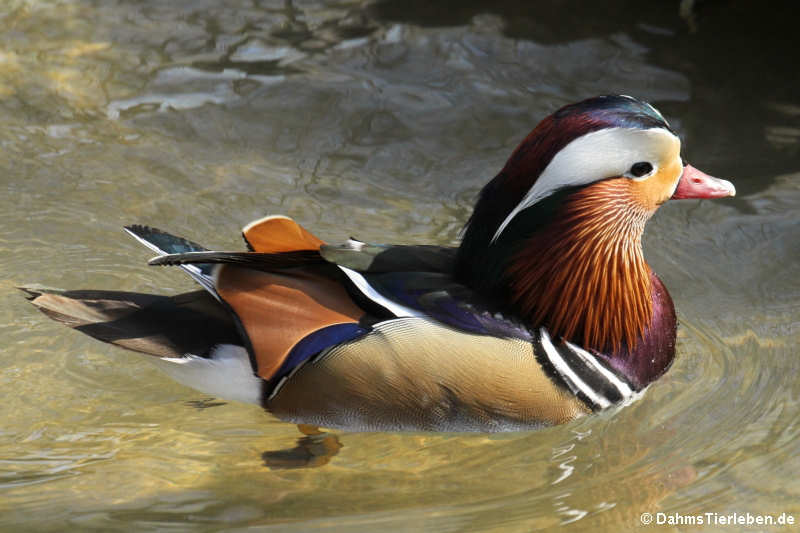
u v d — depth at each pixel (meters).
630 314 8.87
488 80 13.56
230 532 7.45
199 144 12.42
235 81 13.48
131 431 8.65
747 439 8.43
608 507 7.66
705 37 14.28
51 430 8.60
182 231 10.95
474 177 12.05
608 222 8.54
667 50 14.03
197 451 8.43
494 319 8.35
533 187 8.37
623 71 13.65
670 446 8.39
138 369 9.41
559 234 8.49
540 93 13.31
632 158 8.34
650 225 11.37
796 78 13.49
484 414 8.30
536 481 8.03
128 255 10.67
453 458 8.34
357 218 11.29
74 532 7.39
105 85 13.31
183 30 14.46
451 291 8.40
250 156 12.28
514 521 7.54
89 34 14.30
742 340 9.72
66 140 12.31
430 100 13.23
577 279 8.59
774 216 11.27
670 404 8.93
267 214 11.28
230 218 11.20
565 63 13.84
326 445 8.49
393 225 11.19
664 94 13.19
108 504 7.73
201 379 8.57
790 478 7.92
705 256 10.88
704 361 9.48
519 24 14.62
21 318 9.84
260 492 7.94
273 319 8.12
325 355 8.13
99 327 8.34
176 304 8.60
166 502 7.79
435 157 12.36
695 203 11.65
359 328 8.13
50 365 9.34
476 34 14.42
